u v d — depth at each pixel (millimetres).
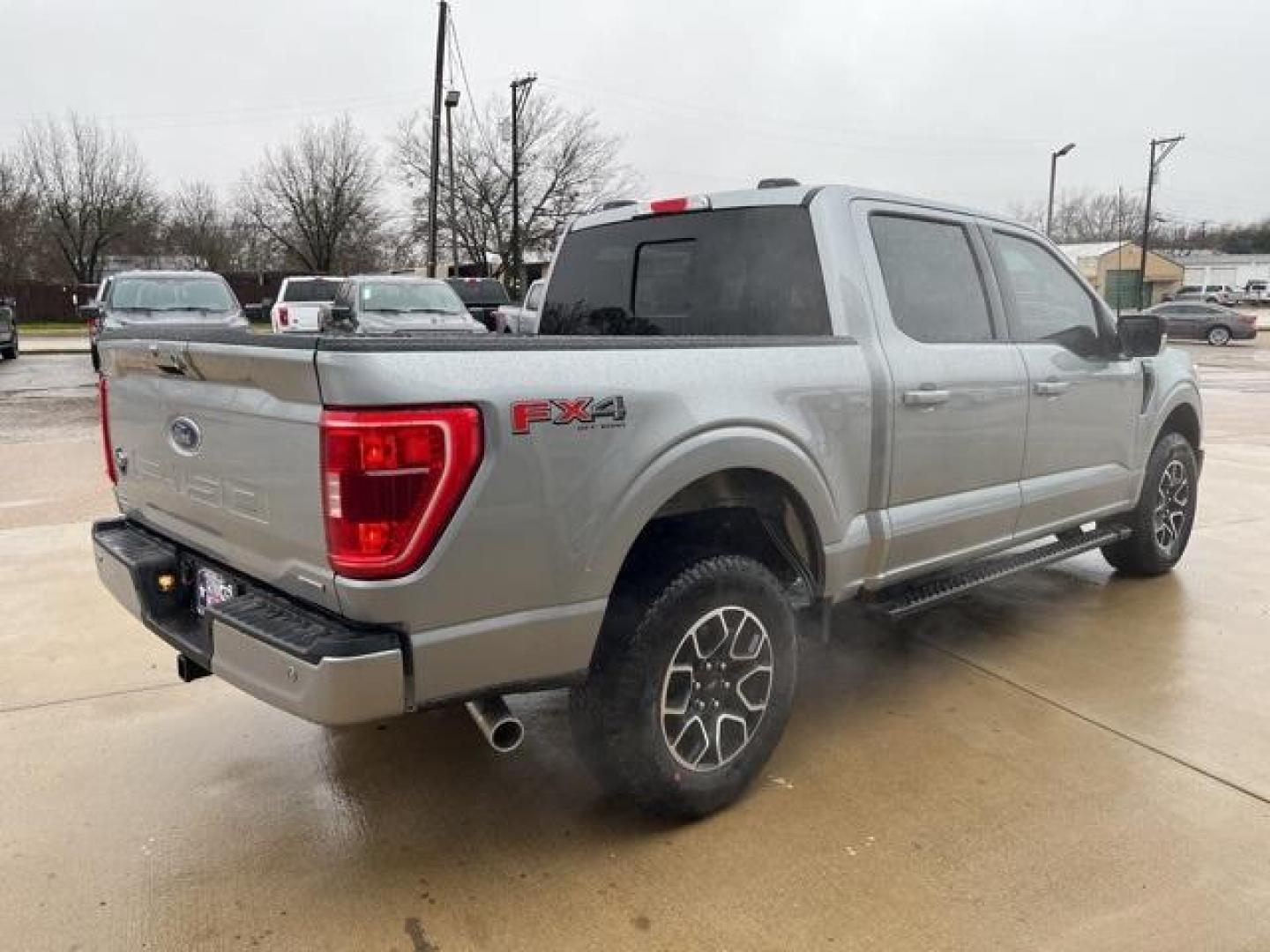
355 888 2680
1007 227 4270
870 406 3373
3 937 2475
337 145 54188
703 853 2830
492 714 2576
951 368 3693
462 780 3275
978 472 3893
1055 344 4324
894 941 2441
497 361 2430
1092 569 5695
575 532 2553
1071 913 2543
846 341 3359
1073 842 2859
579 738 2859
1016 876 2697
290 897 2639
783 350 3123
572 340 2600
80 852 2852
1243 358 27297
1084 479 4543
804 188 3621
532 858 2820
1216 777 3240
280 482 2457
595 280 4371
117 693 3953
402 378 2271
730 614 2965
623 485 2627
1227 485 8312
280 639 2383
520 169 45062
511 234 45500
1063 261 4555
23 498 7586
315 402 2316
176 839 2922
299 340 2336
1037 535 4340
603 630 2789
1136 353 4656
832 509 3250
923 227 3848
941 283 3855
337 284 19328
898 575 3633
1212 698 3875
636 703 2775
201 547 2928
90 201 51719
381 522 2277
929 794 3141
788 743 3512
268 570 2604
